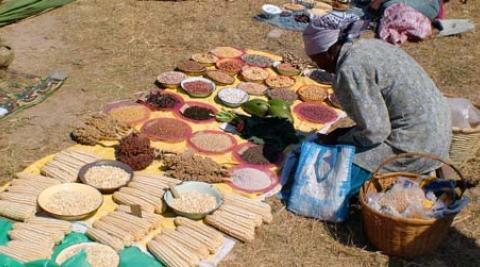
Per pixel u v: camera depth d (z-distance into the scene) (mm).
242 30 7934
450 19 8672
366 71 4195
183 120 5605
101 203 4301
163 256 3893
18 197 4312
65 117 5641
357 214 4562
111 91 6148
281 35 7848
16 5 7676
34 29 7523
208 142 5230
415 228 3896
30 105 5770
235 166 4984
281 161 5113
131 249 3941
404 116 4297
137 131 5242
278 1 9031
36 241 3875
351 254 4180
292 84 6414
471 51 7906
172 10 8406
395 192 4164
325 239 4324
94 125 5250
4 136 5273
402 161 4379
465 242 4379
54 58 6805
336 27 4379
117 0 8617
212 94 6117
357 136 4422
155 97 5844
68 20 7844
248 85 6297
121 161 4859
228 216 4301
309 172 4527
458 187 4266
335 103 6066
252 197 4652
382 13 8281
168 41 7441
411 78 4262
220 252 4074
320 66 4605
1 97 5840
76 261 3602
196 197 4457
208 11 8469
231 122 5594
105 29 7652
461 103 5066
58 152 5070
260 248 4184
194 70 6441
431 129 4289
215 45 7441
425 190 4297
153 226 4184
